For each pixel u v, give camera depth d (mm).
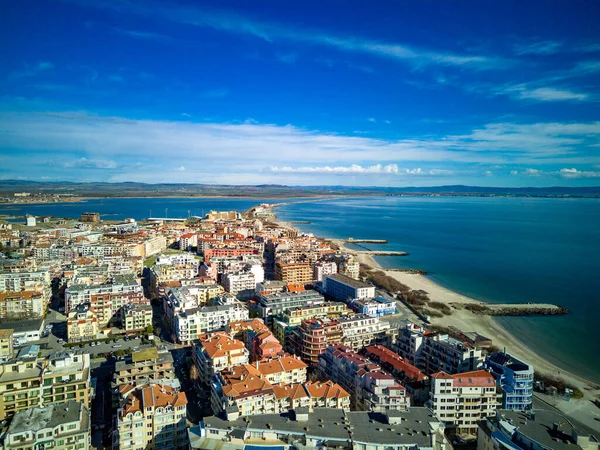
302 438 154875
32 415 162000
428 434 157750
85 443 160125
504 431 164875
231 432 156000
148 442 177250
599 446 149250
